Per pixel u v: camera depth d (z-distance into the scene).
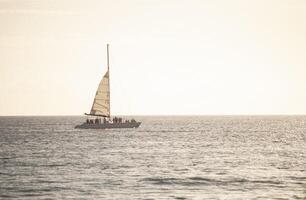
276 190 150.50
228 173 184.25
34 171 189.62
